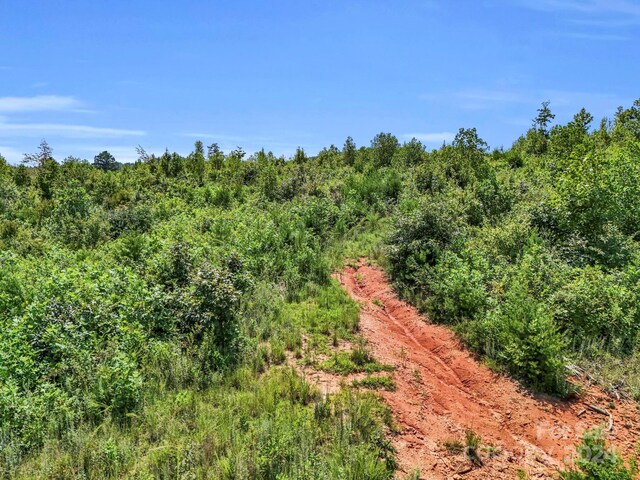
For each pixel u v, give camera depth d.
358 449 4.47
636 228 10.38
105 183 20.62
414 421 5.38
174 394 5.46
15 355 5.54
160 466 4.23
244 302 8.17
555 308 7.48
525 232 9.98
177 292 7.41
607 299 7.41
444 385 6.46
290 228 12.08
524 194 12.88
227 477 4.10
